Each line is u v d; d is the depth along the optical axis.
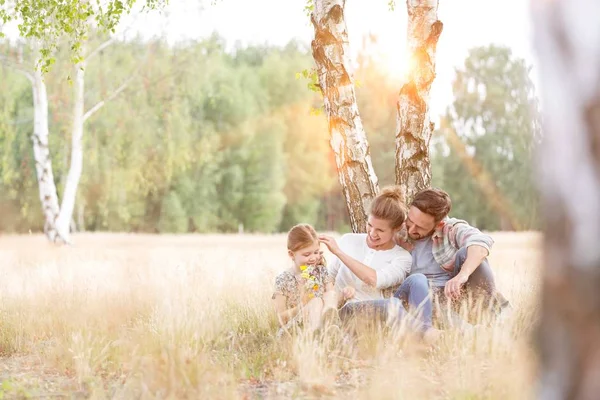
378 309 5.03
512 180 56.88
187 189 47.88
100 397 3.74
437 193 5.45
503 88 59.12
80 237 33.06
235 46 57.03
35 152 22.39
